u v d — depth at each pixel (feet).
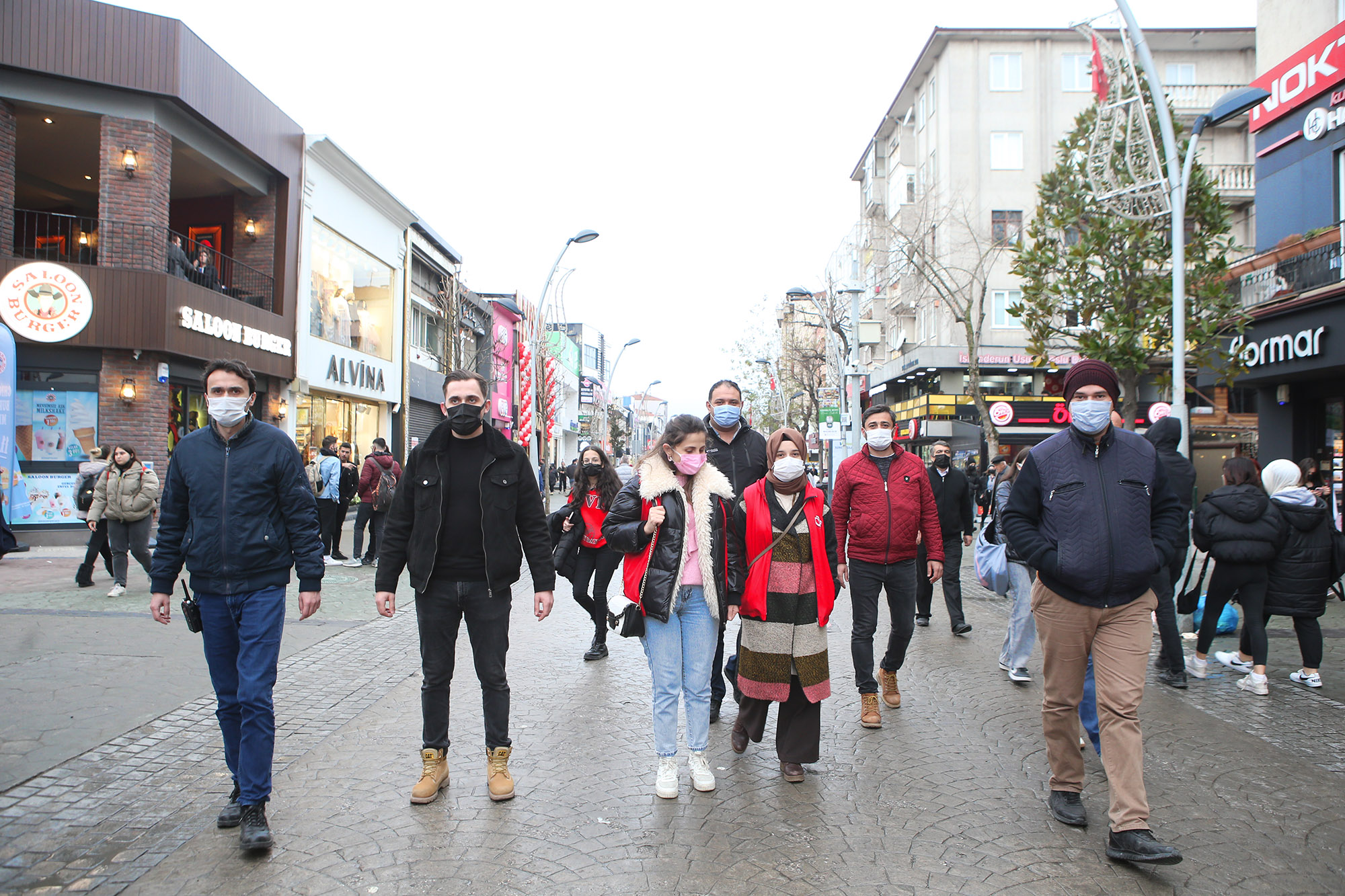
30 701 17.71
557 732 16.67
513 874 10.82
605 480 23.18
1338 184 41.91
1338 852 11.62
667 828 12.30
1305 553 19.86
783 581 14.23
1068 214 42.70
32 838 11.66
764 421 138.00
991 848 11.68
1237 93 31.73
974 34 104.78
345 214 74.02
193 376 53.62
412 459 13.50
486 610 13.46
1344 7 42.57
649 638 13.98
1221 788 13.88
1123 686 11.67
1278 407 46.09
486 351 114.73
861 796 13.57
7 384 42.39
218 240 64.44
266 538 12.17
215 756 14.93
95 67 48.44
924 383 113.09
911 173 120.37
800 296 103.81
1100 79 41.45
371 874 10.78
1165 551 11.97
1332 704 18.90
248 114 58.23
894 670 18.57
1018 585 20.58
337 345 72.54
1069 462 12.41
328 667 21.68
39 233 64.28
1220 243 40.83
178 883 10.48
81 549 46.39
